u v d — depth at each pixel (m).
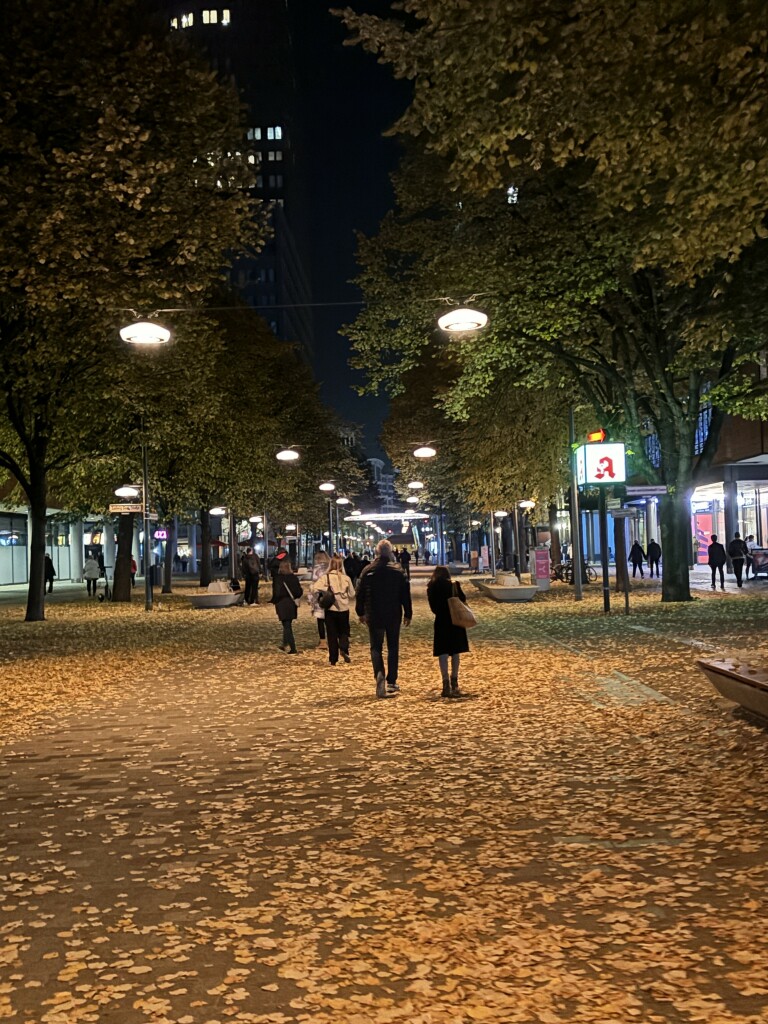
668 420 26.22
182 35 20.47
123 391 25.56
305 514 63.97
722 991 3.91
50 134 16.67
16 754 9.43
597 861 5.62
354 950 4.43
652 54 8.67
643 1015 3.73
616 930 4.56
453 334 24.02
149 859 5.95
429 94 9.82
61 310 20.66
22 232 15.54
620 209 17.94
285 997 3.97
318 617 19.30
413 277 24.58
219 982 4.13
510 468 35.31
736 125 8.77
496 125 9.80
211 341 28.20
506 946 4.41
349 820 6.70
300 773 8.20
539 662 15.45
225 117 19.00
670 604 26.30
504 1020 3.73
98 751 9.45
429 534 105.75
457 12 9.02
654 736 9.22
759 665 9.43
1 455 27.27
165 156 17.48
